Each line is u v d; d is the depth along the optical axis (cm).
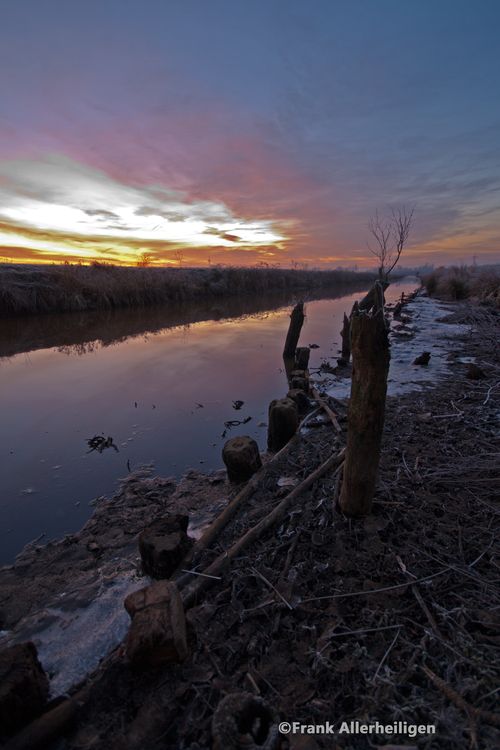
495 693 156
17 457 443
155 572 252
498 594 208
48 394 649
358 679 170
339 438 435
